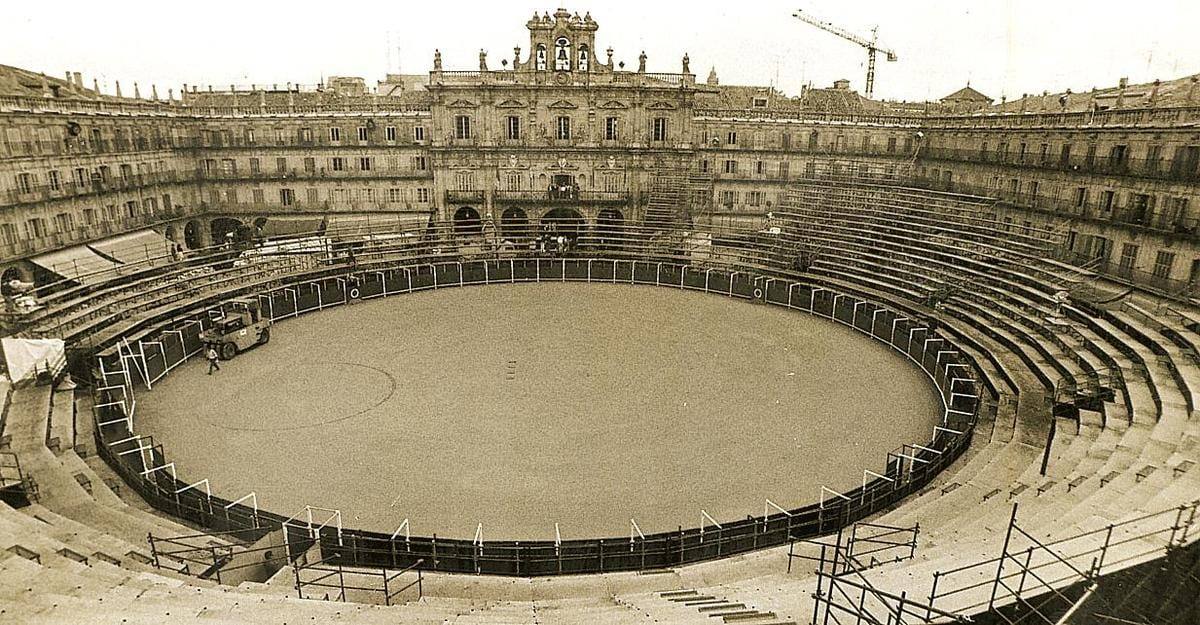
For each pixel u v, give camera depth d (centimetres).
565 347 5003
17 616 1495
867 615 1338
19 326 4516
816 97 9269
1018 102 8225
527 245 7450
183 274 6047
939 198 6969
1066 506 2252
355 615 1588
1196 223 4603
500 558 2386
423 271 6675
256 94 8375
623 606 1795
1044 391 3797
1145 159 5072
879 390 4262
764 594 1852
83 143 6184
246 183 7844
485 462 3331
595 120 7662
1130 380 3441
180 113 7456
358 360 4722
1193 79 5866
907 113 9181
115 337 4584
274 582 2134
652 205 7838
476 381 4347
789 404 4034
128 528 2448
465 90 7481
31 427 3303
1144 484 2202
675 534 2484
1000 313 4884
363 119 7781
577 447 3484
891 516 2577
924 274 5834
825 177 8000
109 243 6353
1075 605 1393
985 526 2172
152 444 3150
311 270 6378
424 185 8000
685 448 3484
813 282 6238
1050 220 5853
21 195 5512
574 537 2745
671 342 5144
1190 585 1415
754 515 2897
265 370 4534
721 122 8150
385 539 2419
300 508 2939
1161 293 4594
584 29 7494
